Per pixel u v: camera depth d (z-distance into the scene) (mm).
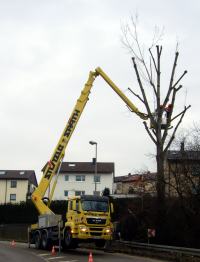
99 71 31125
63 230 27375
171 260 22344
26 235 53219
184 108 30453
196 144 28016
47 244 29125
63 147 30344
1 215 63531
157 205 28484
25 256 24062
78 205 26281
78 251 28297
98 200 26453
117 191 79750
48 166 30141
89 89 31078
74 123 30609
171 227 27984
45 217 29422
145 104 30719
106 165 87438
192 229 26312
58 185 85500
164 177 29031
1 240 52219
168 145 29438
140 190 32250
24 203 63688
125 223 31766
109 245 30125
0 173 89750
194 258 21594
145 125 30391
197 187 26484
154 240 28500
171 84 30828
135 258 23172
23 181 87562
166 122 30078
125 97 30734
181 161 27203
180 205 27234
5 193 87062
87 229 25703
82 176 85562
